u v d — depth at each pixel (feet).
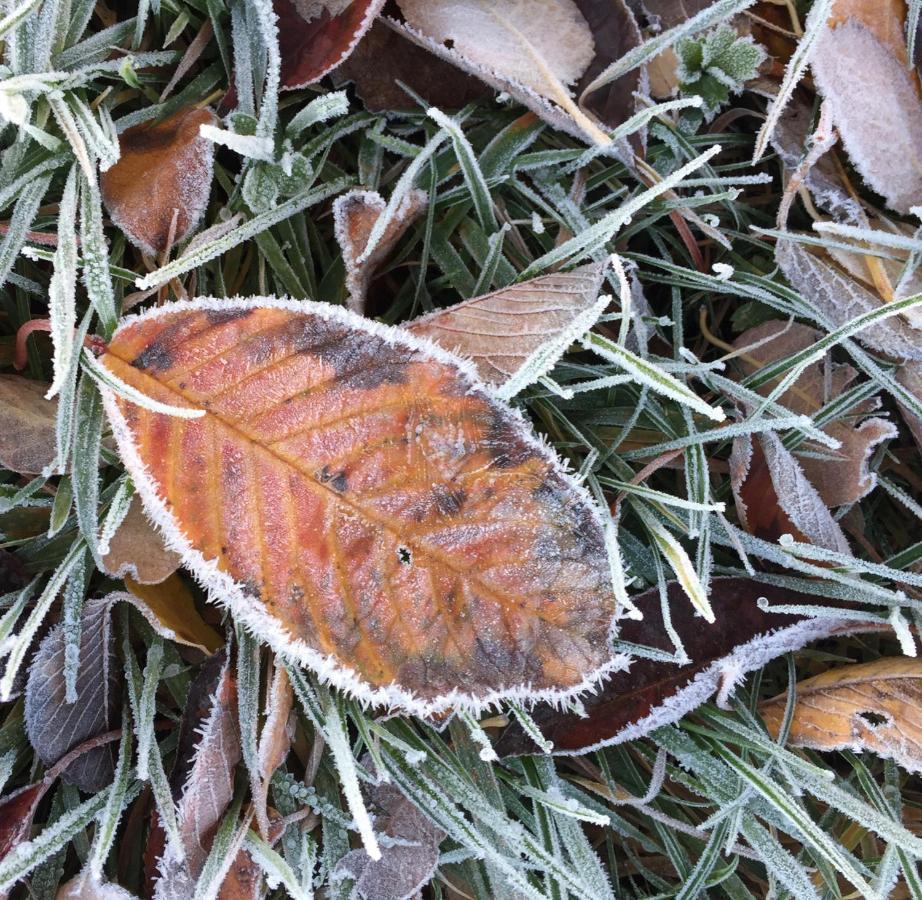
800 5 1.23
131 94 1.17
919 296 1.12
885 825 1.14
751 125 1.25
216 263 1.17
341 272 1.18
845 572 1.17
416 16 1.15
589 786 1.19
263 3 1.09
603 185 1.23
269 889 1.12
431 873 1.14
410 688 1.06
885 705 1.16
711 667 1.14
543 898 1.11
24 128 1.09
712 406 1.21
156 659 1.12
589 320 1.08
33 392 1.12
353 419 1.06
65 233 1.09
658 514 1.19
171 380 1.06
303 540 1.05
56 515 1.09
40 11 1.11
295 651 1.05
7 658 1.11
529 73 1.16
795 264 1.20
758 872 1.23
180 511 1.04
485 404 1.05
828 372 1.20
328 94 1.13
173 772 1.11
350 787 1.06
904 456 1.24
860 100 1.18
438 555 1.06
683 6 1.21
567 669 1.07
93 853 1.10
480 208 1.18
